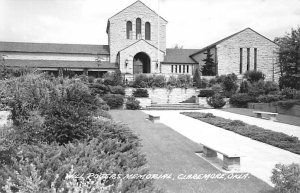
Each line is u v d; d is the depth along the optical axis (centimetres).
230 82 2991
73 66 3747
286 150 1014
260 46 3938
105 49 4300
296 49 2698
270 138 1165
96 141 677
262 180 700
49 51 3991
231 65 3859
